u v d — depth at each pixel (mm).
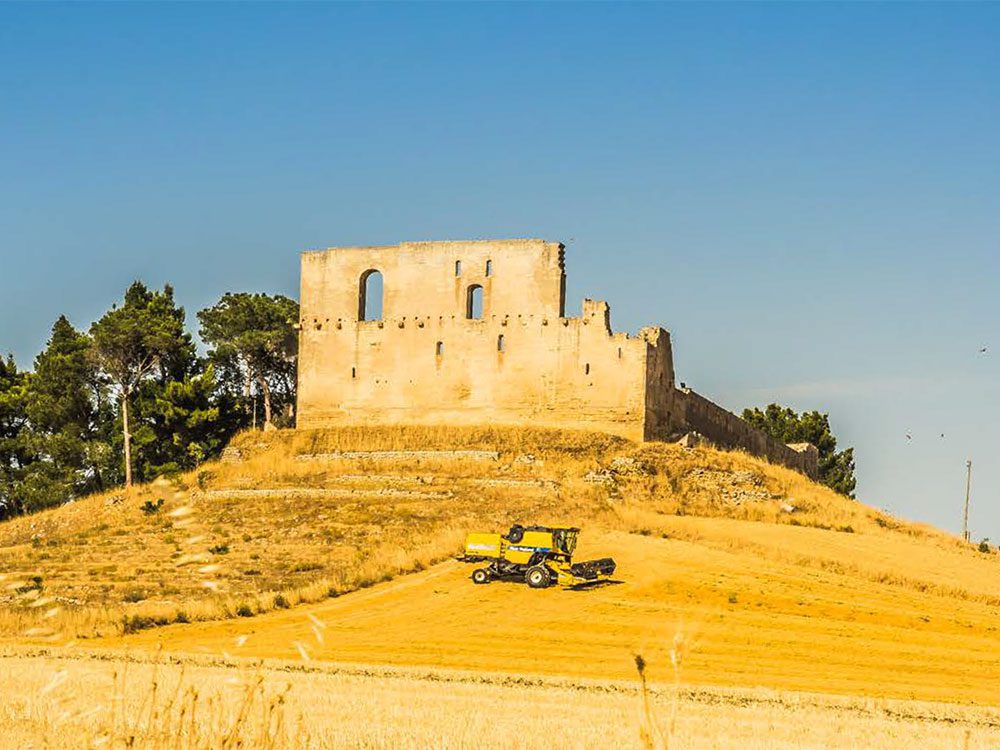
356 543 82250
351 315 112125
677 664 17078
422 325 110250
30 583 71250
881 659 55531
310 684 41062
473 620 61438
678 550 76875
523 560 69438
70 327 129625
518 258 108812
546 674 49281
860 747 33281
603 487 94625
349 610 64625
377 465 102125
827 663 54406
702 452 102562
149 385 117625
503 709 37062
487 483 95375
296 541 83688
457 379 108875
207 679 38969
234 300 125000
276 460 104812
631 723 34844
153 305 121562
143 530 91375
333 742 27906
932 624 62562
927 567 78750
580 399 105875
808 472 158250
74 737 25453
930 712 42094
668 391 110688
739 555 76938
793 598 65688
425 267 110875
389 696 38750
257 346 121062
